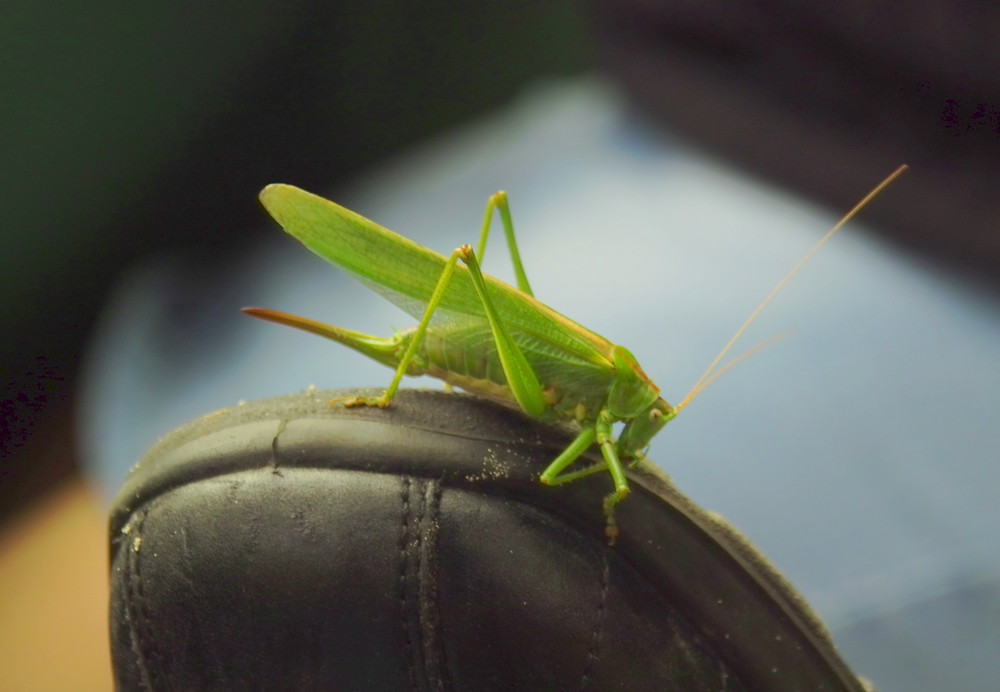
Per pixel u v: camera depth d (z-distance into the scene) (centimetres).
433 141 81
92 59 60
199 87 66
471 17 78
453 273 32
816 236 57
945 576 41
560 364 32
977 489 43
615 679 30
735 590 30
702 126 62
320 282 60
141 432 52
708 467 46
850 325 51
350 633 30
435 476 30
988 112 50
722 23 58
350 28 73
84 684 54
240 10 65
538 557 30
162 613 31
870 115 54
